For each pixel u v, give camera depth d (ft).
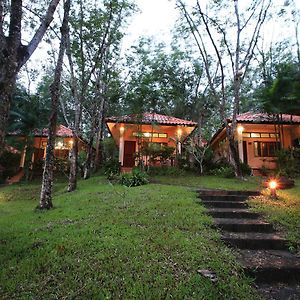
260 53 60.03
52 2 14.52
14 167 57.26
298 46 59.11
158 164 53.57
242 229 17.99
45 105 56.75
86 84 41.47
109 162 54.44
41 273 11.81
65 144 62.49
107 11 40.78
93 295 10.10
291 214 20.66
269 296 10.92
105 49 44.62
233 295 10.43
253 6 42.88
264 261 13.34
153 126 52.75
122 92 52.95
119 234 15.92
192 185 37.52
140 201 24.76
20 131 55.16
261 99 44.88
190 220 18.62
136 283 10.75
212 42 46.16
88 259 12.70
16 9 12.39
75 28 38.78
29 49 12.73
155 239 15.12
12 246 14.79
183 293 10.21
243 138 59.11
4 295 10.34
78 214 21.25
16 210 27.76
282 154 46.47
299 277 12.39
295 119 53.88
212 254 13.38
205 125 73.10
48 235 16.22
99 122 59.21
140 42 52.26
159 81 59.16
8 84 11.44
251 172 50.37
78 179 49.62
